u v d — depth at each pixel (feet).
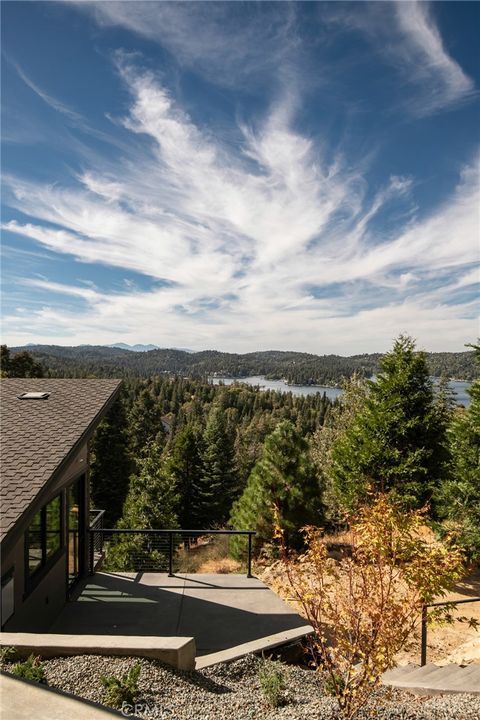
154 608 23.89
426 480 42.16
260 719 13.38
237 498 132.98
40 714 8.91
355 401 72.54
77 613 23.52
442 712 14.01
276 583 17.81
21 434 23.98
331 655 15.08
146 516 68.18
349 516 18.39
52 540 23.40
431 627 16.38
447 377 93.35
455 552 14.69
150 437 152.66
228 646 20.26
